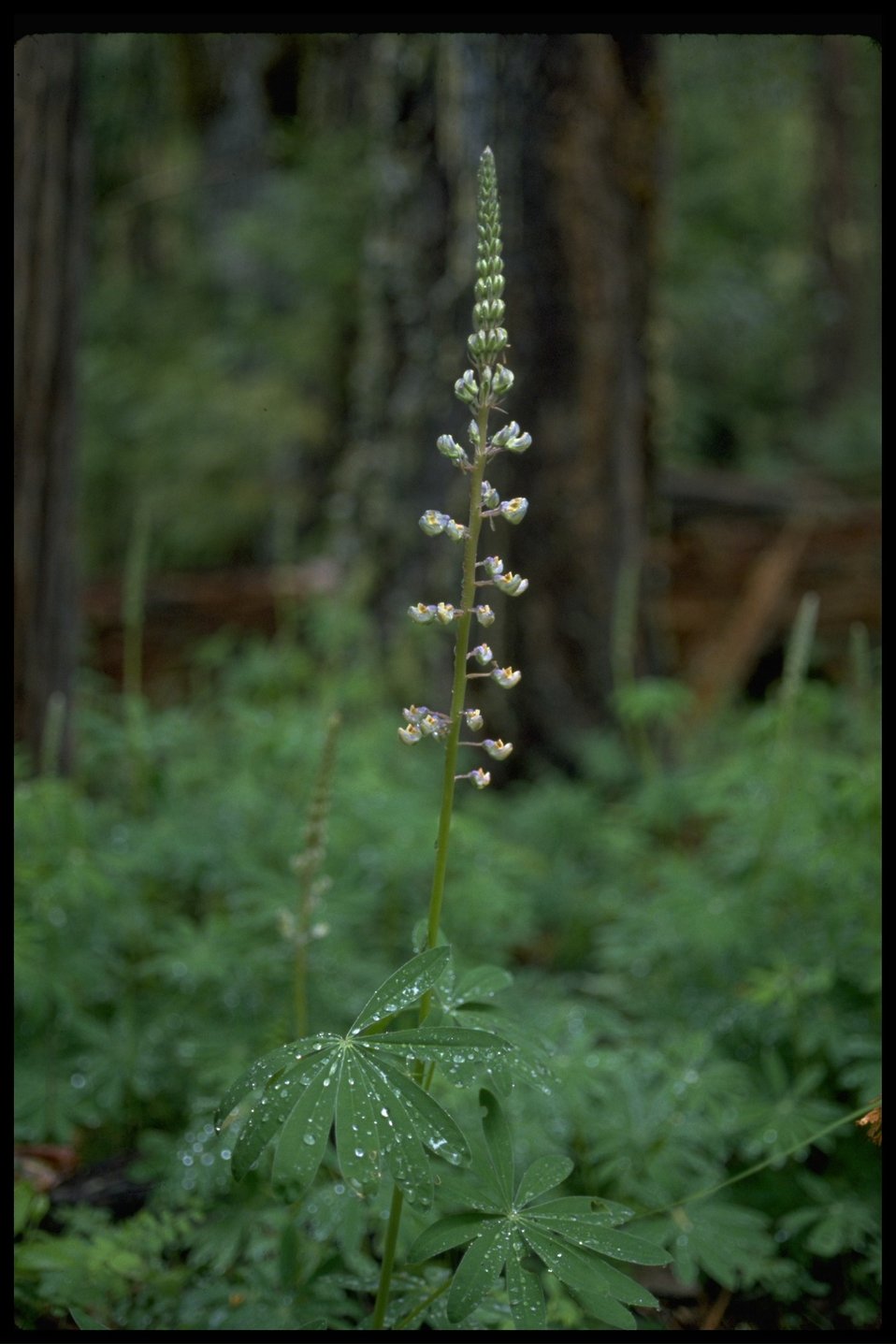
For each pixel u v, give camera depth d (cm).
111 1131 340
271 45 880
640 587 698
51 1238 269
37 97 444
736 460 1556
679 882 403
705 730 742
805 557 915
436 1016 201
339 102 978
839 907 372
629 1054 332
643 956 387
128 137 900
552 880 502
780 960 348
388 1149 169
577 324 650
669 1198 288
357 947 404
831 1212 301
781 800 392
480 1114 292
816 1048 347
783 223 1702
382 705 667
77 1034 346
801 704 448
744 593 907
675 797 502
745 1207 315
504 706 664
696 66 914
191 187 1055
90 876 352
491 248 188
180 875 400
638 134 666
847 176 1744
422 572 684
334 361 1055
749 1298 298
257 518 1064
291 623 693
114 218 1076
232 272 1169
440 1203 270
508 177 639
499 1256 183
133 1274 268
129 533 1070
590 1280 181
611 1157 308
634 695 525
